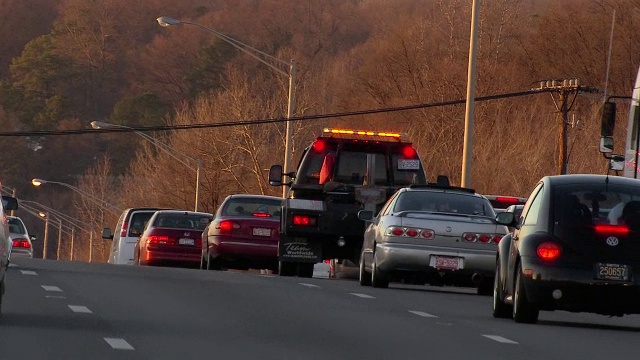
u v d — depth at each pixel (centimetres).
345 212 8012
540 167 16025
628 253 4641
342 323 4491
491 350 3844
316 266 10706
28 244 12250
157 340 3825
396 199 6756
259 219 9150
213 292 5659
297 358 3541
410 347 3856
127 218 12975
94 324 4209
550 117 17838
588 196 4747
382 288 6594
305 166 8294
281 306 5081
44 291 5388
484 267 6450
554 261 4647
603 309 4659
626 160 8325
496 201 9419
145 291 5566
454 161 17225
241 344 3803
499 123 17300
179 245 10506
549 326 4697
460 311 5203
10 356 3400
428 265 6456
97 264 7781
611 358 3750
